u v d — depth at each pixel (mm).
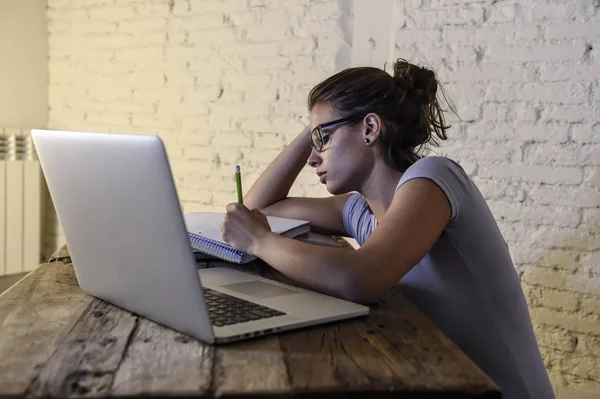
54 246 3355
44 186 3322
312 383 680
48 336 828
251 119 2727
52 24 3271
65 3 3215
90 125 3199
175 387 664
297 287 1111
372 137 1261
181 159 2934
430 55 2258
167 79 2936
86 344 798
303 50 2574
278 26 2625
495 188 2160
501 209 2152
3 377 687
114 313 941
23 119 3246
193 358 751
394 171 1294
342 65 2492
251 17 2689
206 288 1079
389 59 2365
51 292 1064
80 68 3205
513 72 2096
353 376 703
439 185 1099
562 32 1996
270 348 793
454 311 1185
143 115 3023
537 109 2062
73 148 875
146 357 752
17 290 1074
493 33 2127
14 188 3027
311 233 1660
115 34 3070
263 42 2666
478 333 1193
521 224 2119
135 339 820
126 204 820
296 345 808
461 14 2184
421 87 1343
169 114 2947
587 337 2014
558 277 2059
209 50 2809
